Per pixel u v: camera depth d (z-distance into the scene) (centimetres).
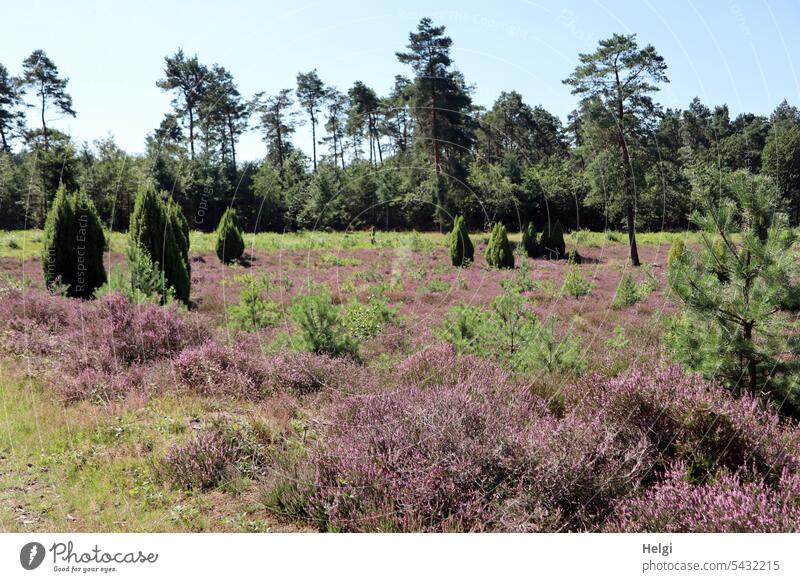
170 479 430
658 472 382
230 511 393
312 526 374
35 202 4016
